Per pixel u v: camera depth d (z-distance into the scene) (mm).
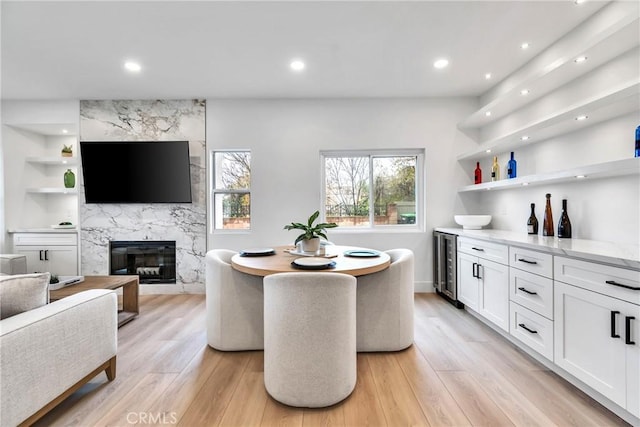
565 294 1819
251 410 1610
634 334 1412
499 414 1568
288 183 3961
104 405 1646
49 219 4426
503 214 3414
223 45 2650
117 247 4020
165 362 2141
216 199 4109
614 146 2119
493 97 3547
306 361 1606
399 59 2900
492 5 2131
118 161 3893
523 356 2199
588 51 1978
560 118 2209
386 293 2266
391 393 1754
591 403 1651
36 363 1359
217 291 2314
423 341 2465
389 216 4129
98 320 1749
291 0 2080
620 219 2080
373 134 3939
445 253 3619
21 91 3637
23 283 1477
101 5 2113
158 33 2463
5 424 1233
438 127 3922
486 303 2695
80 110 3938
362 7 2156
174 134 3955
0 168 3889
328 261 2041
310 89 3645
